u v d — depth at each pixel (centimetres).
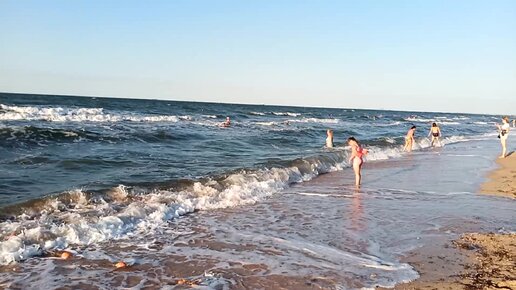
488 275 589
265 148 2289
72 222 759
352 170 1744
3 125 2253
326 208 1016
